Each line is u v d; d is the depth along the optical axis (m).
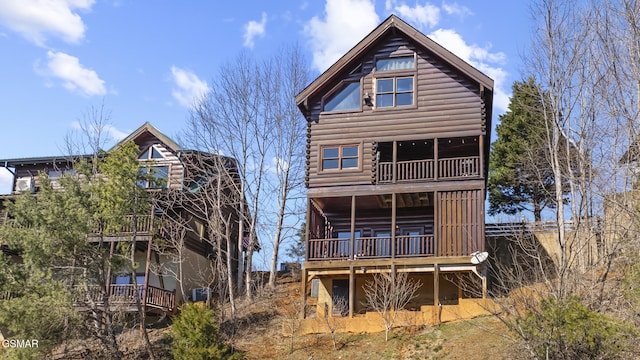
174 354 22.80
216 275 37.59
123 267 27.16
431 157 29.83
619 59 24.52
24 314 23.59
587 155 24.05
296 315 29.11
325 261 27.31
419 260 26.42
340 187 28.27
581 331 15.64
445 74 28.59
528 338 16.61
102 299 27.78
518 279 22.00
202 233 37.59
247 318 29.58
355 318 25.02
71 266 25.22
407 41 29.34
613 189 21.97
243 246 40.19
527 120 36.16
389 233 30.12
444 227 26.73
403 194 27.98
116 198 25.64
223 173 36.16
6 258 25.75
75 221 25.06
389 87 29.12
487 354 20.55
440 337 22.81
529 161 32.38
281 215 37.09
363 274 27.59
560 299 16.84
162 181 27.72
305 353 23.94
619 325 15.69
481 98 27.83
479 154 28.16
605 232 20.94
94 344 29.03
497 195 37.16
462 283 26.75
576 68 24.72
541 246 28.05
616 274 20.55
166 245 33.53
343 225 30.59
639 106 23.30
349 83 29.62
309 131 29.27
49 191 25.72
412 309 27.50
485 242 27.83
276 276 37.84
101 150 28.44
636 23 24.64
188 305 23.89
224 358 23.17
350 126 28.94
